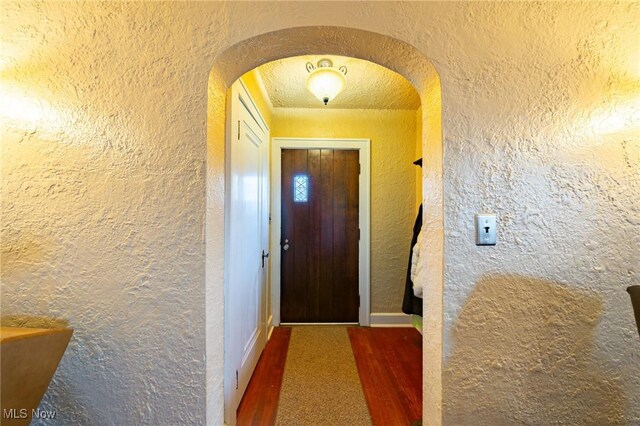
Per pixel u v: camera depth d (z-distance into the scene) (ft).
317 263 9.11
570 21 3.08
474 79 3.09
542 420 3.14
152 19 3.01
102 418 3.04
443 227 3.09
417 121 8.84
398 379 6.09
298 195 9.04
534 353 3.13
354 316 9.04
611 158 3.12
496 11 3.08
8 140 2.98
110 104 2.99
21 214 2.99
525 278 3.12
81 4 2.98
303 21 3.03
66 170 2.99
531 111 3.10
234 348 4.76
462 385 3.10
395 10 3.06
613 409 3.16
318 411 5.08
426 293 3.50
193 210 3.03
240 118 5.17
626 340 3.15
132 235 3.02
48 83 2.98
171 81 3.02
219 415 3.40
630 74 3.10
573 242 3.13
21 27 2.97
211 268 3.18
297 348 7.49
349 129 8.89
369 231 8.93
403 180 8.95
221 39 3.04
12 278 2.99
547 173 3.11
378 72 6.57
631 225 3.14
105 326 3.02
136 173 3.01
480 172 3.09
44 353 2.63
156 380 3.04
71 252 3.00
